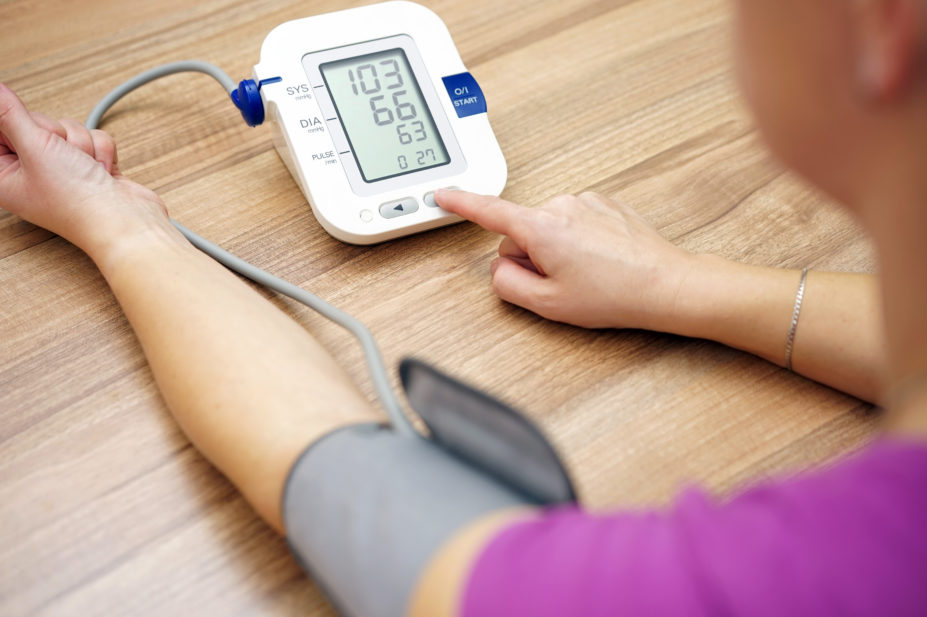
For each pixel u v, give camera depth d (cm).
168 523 55
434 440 48
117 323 66
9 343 64
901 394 34
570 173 79
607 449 59
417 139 76
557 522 34
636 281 64
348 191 72
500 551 33
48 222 67
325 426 50
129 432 60
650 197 77
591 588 30
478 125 78
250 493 50
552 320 67
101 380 62
